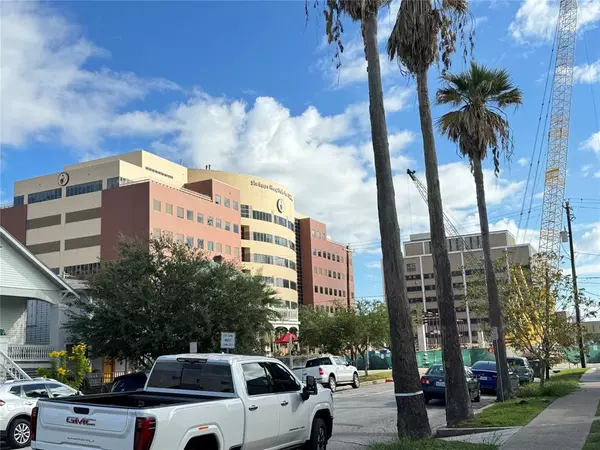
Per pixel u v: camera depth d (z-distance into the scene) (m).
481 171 20.78
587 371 41.44
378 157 11.33
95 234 70.50
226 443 7.39
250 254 91.62
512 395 20.30
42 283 29.64
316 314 52.53
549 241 73.88
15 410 14.34
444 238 14.99
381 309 46.72
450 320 14.54
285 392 9.05
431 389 21.36
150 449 6.28
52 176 76.06
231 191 86.31
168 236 27.89
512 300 21.23
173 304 23.75
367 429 14.89
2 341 26.66
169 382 8.46
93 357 24.77
